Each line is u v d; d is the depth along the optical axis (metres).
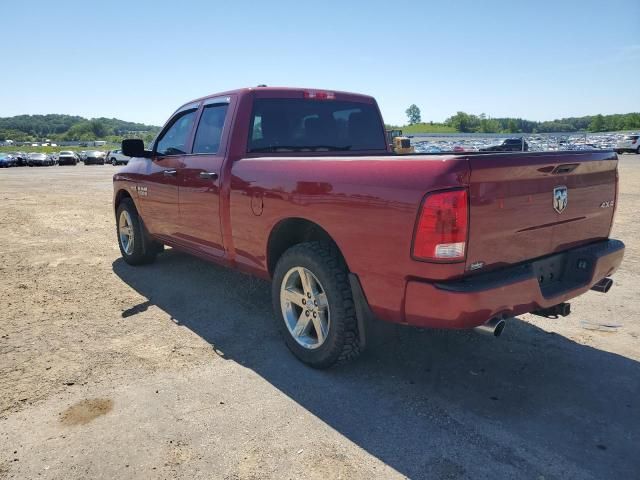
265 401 3.04
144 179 5.39
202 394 3.12
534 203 2.88
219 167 4.10
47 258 6.69
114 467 2.44
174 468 2.43
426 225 2.55
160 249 6.10
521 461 2.48
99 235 8.40
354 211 2.93
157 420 2.83
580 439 2.66
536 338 3.98
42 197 14.95
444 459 2.50
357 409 2.95
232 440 2.65
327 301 3.20
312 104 4.60
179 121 5.09
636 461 2.49
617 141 39.03
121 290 5.23
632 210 10.15
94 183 21.78
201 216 4.43
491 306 2.60
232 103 4.24
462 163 2.49
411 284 2.68
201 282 5.48
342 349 3.20
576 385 3.24
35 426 2.78
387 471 2.41
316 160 3.26
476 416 2.88
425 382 3.28
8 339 3.96
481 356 3.66
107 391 3.15
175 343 3.89
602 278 3.42
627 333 4.06
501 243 2.74
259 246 3.78
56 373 3.39
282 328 3.64
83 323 4.30
